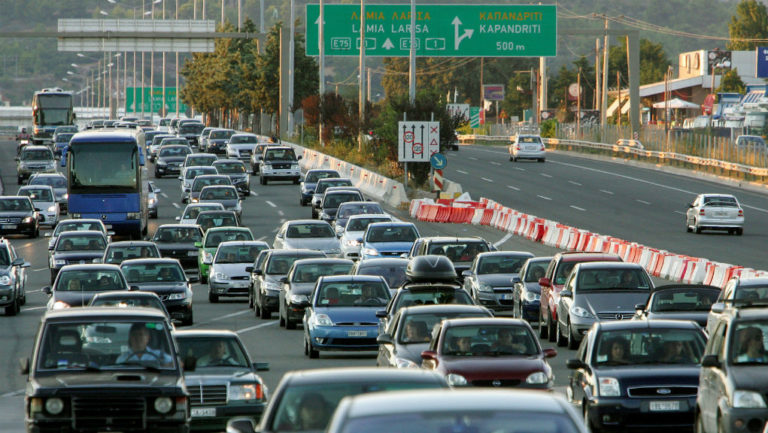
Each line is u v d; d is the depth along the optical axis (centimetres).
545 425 2425
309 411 3309
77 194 15612
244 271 11781
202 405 5222
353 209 15425
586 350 5472
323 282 8362
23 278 11438
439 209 18500
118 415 4397
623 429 5141
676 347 5381
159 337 4688
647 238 15738
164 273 10088
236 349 5553
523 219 16562
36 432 4362
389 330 6456
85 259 12706
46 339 4634
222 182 19825
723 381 4569
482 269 10025
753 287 6719
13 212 17462
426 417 2441
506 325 5769
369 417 2452
